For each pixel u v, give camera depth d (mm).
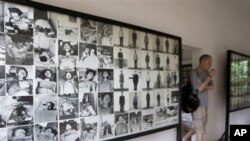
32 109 1778
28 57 1761
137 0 2725
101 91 2221
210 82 3406
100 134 2205
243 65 4777
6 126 1652
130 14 2646
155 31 2764
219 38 4352
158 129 2793
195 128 3277
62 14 1950
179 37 3113
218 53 4312
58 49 1926
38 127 1808
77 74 2045
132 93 2510
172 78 3006
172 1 3217
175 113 3049
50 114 1874
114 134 2324
